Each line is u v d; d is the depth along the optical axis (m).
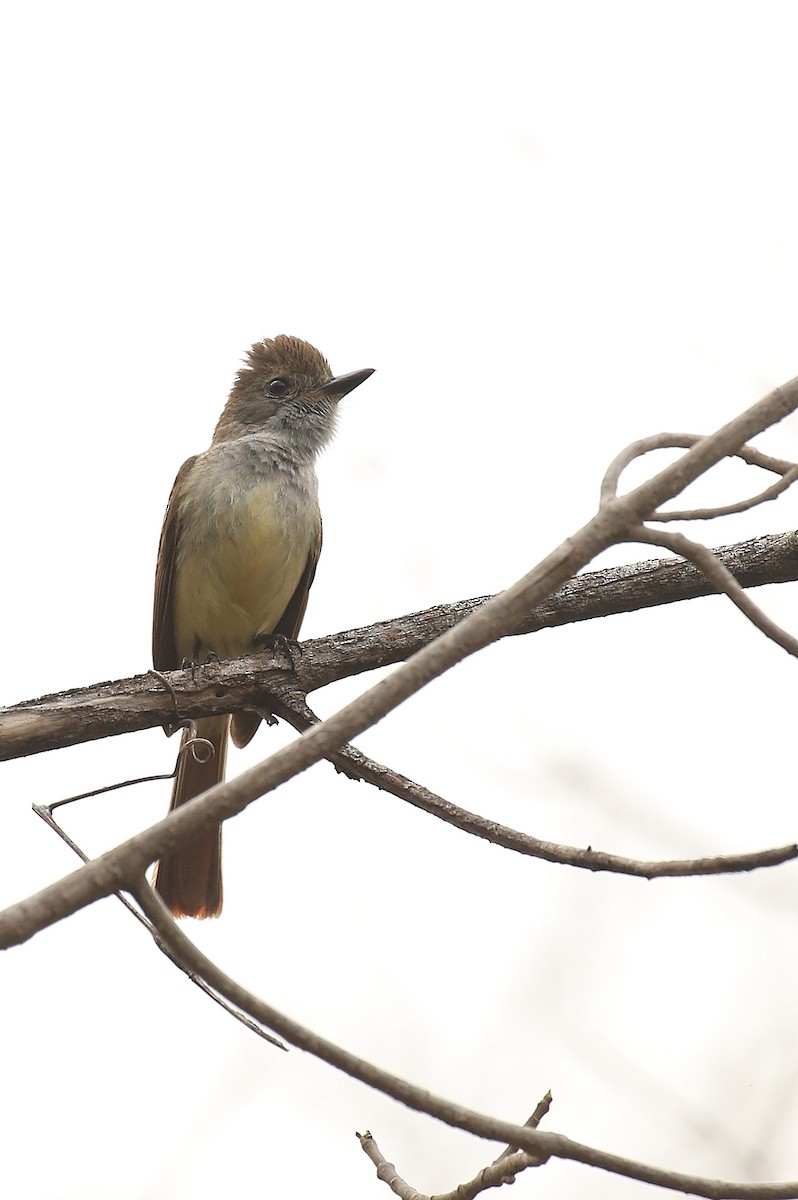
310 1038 4.18
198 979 4.93
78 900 4.06
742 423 4.44
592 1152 4.21
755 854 4.46
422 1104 4.19
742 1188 4.20
